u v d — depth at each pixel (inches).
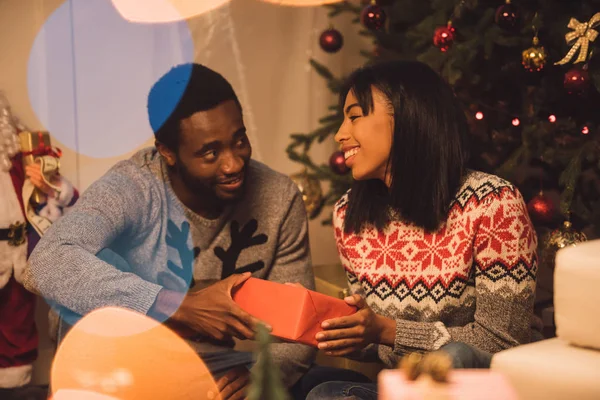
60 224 68.0
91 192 70.2
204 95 68.0
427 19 92.7
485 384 35.1
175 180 72.1
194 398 66.1
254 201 74.2
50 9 113.7
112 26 117.8
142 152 74.7
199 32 125.0
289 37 132.6
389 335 60.4
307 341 58.4
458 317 62.9
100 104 118.3
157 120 69.6
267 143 133.3
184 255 72.0
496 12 79.9
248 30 129.1
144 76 120.7
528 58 78.4
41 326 113.1
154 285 63.7
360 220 66.2
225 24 127.1
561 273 40.4
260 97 131.6
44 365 112.6
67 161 117.0
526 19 85.0
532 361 39.4
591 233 93.7
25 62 112.8
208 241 72.9
